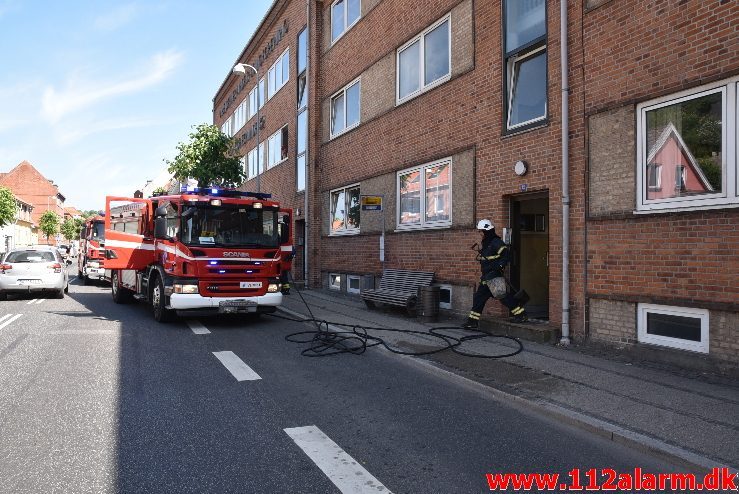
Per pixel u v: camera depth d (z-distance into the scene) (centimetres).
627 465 402
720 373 618
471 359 728
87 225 2345
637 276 716
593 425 468
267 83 2612
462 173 1084
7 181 9094
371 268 1482
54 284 1645
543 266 1062
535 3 913
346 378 657
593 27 787
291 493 351
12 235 6756
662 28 688
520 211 1027
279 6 2336
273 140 2492
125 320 1133
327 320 1101
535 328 841
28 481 363
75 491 350
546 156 872
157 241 1117
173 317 1100
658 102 696
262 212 1100
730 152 610
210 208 1051
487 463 404
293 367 711
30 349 812
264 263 1084
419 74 1264
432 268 1180
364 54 1538
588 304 791
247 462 399
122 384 612
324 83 1855
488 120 1012
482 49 1033
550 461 409
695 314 649
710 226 629
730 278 607
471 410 533
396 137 1355
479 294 935
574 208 815
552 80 862
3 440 439
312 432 465
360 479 373
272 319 1158
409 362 733
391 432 468
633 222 723
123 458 404
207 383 623
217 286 1039
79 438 444
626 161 735
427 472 387
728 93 614
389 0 1395
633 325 725
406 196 1315
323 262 1827
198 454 413
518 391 575
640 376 628
